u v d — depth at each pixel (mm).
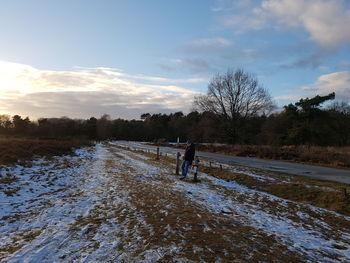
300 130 40844
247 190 10492
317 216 7316
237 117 50312
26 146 18469
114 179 11391
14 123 78125
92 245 4426
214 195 8977
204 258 4043
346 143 48062
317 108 43219
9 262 3764
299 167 18828
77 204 7109
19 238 4699
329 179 13477
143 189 9359
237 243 4762
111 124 111188
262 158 26609
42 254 4051
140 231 5125
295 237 5434
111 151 34344
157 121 117375
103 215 6164
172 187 9984
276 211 7504
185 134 99312
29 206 6805
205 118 53031
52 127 75812
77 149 28125
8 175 9883
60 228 5242
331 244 5230
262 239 5090
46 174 11430
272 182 12531
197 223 5766
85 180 11008
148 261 3871
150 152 30797
